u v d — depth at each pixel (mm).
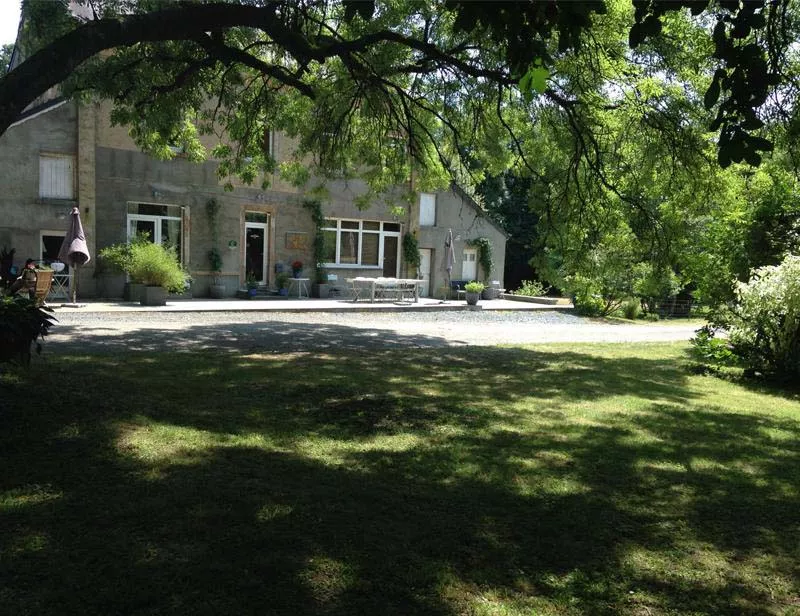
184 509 3896
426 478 4820
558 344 15078
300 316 18312
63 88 12047
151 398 6805
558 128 11633
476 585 3209
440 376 9531
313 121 14359
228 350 10836
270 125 14852
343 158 14805
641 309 26031
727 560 3715
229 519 3785
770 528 4238
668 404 8492
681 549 3826
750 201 13977
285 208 23156
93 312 15633
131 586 2955
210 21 7074
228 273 21906
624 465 5492
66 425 5516
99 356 9250
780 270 11000
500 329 17984
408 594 3062
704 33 9656
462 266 29672
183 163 20531
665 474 5312
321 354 11031
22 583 2932
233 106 14094
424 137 14805
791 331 10867
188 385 7617
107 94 11562
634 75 10773
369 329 15852
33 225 17891
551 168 12734
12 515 3666
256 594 2959
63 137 18188
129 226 19812
